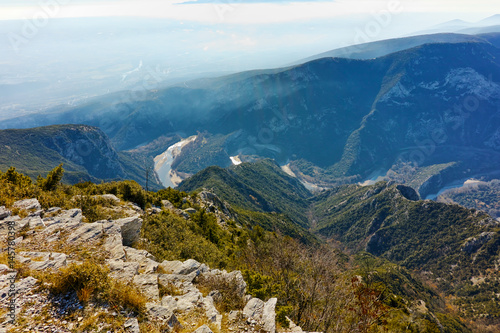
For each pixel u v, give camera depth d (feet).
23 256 41.01
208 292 47.78
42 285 34.50
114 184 124.16
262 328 39.14
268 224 455.63
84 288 34.14
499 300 429.38
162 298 40.19
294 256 80.69
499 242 526.57
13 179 84.23
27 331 27.66
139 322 33.04
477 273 515.50
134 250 54.70
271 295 59.62
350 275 71.05
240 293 49.42
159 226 96.63
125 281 40.24
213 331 35.63
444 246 609.42
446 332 208.54
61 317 30.48
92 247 48.98
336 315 61.11
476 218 611.06
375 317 57.00
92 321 30.42
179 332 33.63
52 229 52.54
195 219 167.63
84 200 73.10
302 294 66.08
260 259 96.32
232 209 405.39
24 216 55.83
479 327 364.38
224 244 157.79
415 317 110.83
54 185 93.04
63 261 40.47
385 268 378.53
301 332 41.50
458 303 451.12
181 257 81.87
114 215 76.33
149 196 149.79
